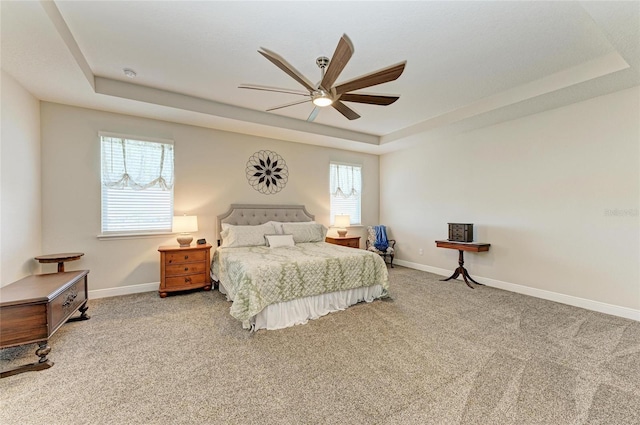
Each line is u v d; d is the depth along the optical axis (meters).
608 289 3.08
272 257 3.20
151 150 3.88
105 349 2.24
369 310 3.14
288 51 2.57
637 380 1.83
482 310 3.14
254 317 2.64
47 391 1.71
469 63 2.75
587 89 2.95
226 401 1.64
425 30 2.26
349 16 2.10
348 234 5.89
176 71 2.94
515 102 3.31
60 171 3.37
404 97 3.57
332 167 5.66
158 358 2.11
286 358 2.11
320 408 1.58
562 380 1.83
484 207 4.31
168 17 2.11
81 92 3.04
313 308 2.98
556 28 2.21
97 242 3.58
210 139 4.34
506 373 1.91
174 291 3.68
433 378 1.86
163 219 4.00
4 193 2.57
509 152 3.99
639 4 1.70
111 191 3.68
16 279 2.74
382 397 1.67
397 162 5.91
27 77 2.70
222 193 4.45
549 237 3.56
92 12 2.05
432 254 5.16
